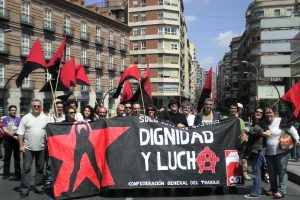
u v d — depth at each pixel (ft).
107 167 26.71
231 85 394.93
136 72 40.63
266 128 26.35
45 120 27.66
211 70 35.09
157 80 255.09
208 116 29.78
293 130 26.48
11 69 131.95
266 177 33.32
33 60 34.24
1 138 46.75
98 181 26.78
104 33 189.37
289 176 35.81
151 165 26.86
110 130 27.12
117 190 28.53
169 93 256.11
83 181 26.23
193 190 28.58
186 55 337.11
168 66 255.50
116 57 200.64
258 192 26.25
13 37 132.46
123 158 26.81
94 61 180.55
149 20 256.93
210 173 26.96
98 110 33.81
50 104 149.38
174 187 26.73
